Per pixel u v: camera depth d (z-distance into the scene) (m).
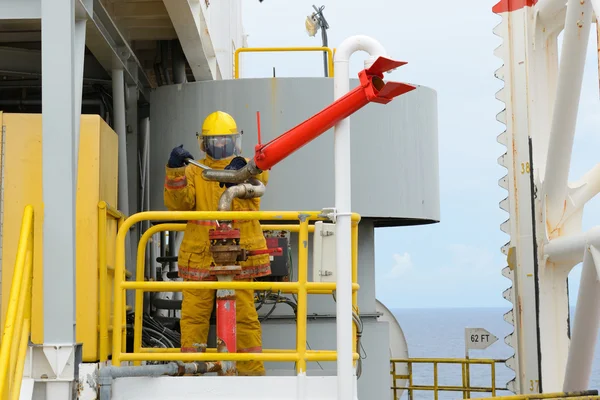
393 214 7.82
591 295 6.13
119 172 7.37
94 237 5.28
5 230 4.97
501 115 7.47
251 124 7.75
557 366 7.13
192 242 5.68
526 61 7.32
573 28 5.99
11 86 8.88
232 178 4.86
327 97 7.76
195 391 4.88
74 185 4.95
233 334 5.05
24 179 5.00
